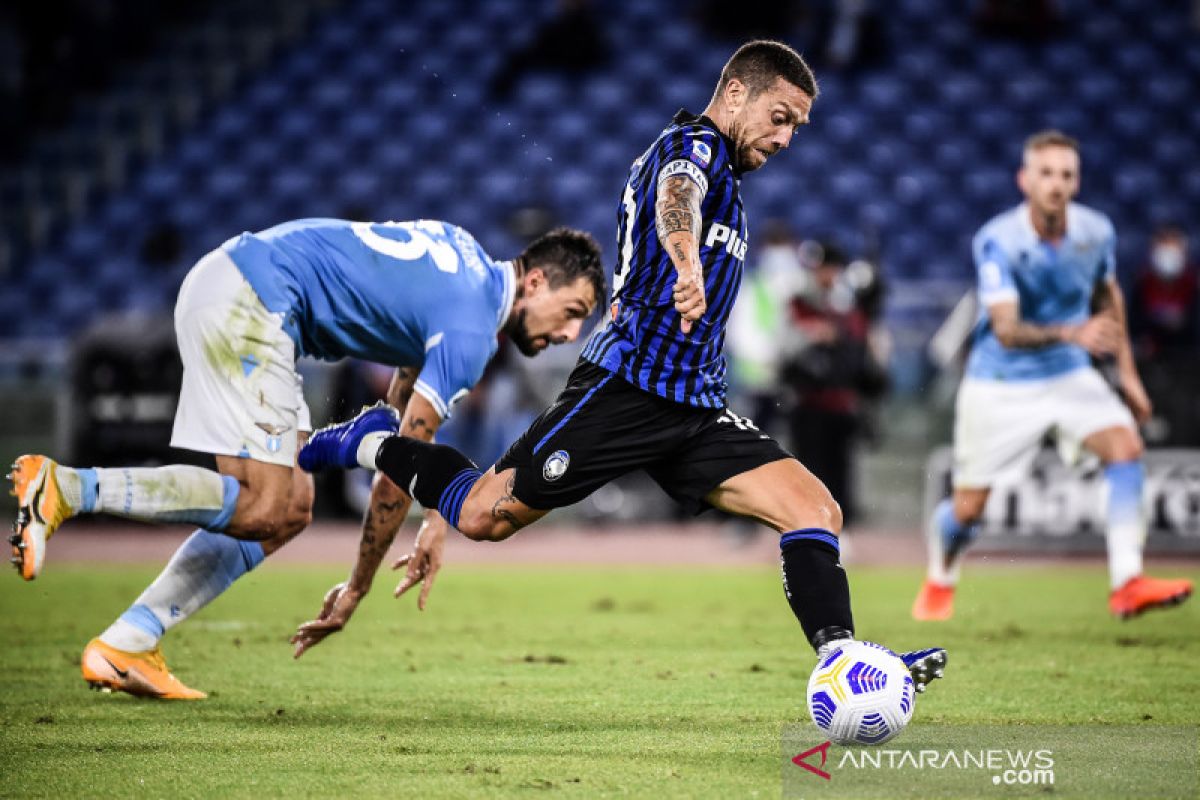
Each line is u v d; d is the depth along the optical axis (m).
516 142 71.94
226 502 17.00
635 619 28.66
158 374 50.94
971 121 71.88
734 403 51.03
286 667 21.58
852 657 14.27
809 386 41.41
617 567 41.75
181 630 26.16
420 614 29.30
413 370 18.92
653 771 14.13
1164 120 72.50
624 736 16.08
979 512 27.53
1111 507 26.34
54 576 37.44
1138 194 69.56
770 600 32.53
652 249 15.72
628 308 15.92
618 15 76.69
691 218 14.70
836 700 14.20
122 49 78.56
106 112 76.44
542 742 15.72
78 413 51.25
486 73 75.38
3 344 61.44
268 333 17.14
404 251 17.69
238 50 78.56
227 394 17.06
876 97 72.12
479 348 17.61
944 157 70.38
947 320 55.41
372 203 70.12
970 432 27.28
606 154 71.12
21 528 15.88
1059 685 19.92
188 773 14.02
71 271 70.06
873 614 29.25
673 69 73.94
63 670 21.17
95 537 51.38
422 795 13.05
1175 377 44.44
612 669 21.55
